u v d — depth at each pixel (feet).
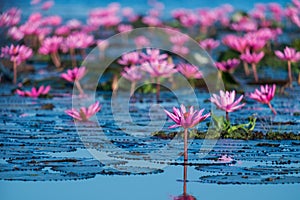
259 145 36.09
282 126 40.09
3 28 63.10
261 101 42.80
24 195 28.94
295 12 72.49
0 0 72.74
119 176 31.27
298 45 62.75
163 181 30.55
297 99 48.06
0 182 30.17
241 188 29.60
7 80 55.62
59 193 29.30
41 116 43.45
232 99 38.55
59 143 36.47
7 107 46.21
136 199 28.71
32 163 32.73
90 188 29.71
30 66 59.16
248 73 56.75
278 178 30.68
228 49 63.05
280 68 57.88
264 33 61.21
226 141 37.11
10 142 36.55
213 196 28.81
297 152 34.71
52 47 59.21
